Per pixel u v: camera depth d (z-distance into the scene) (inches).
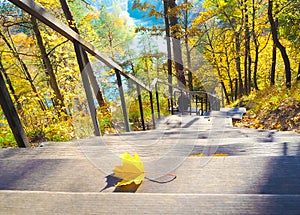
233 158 44.9
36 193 36.6
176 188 37.0
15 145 128.2
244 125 225.3
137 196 33.9
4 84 68.4
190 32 270.1
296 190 34.8
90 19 311.3
